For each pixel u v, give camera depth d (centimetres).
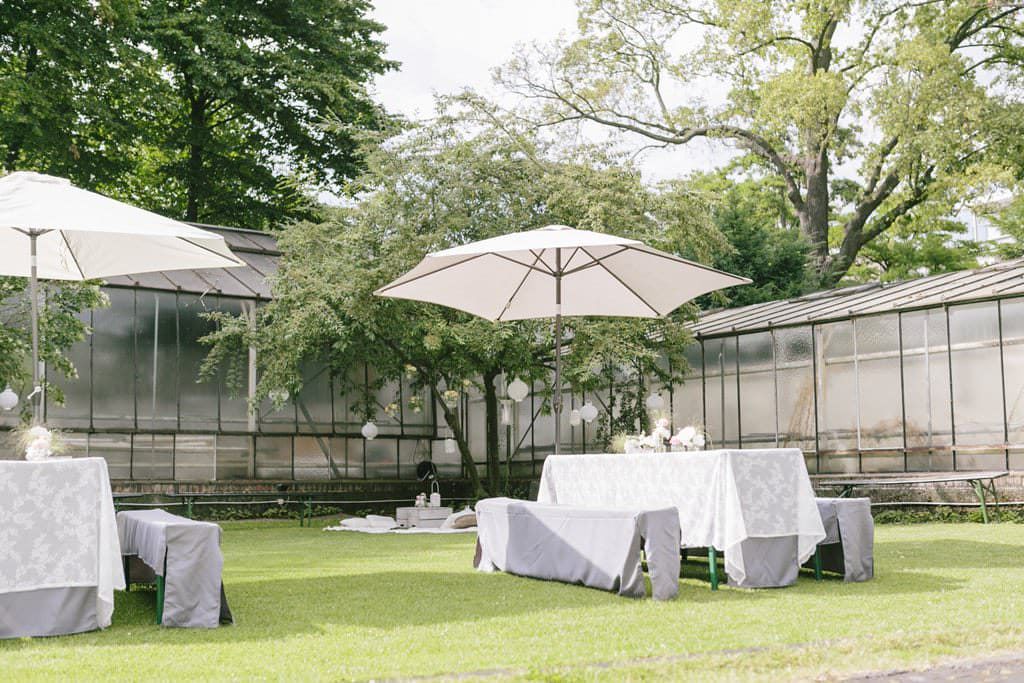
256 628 593
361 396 2202
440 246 1800
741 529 734
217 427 2009
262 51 2988
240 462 2042
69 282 1538
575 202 1784
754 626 568
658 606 657
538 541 810
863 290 2000
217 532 611
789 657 475
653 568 688
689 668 457
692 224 1875
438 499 1781
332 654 504
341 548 1221
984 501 1477
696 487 766
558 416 966
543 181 1878
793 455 769
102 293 1580
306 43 3058
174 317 1981
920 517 1575
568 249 967
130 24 2564
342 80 2914
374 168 1889
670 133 3238
